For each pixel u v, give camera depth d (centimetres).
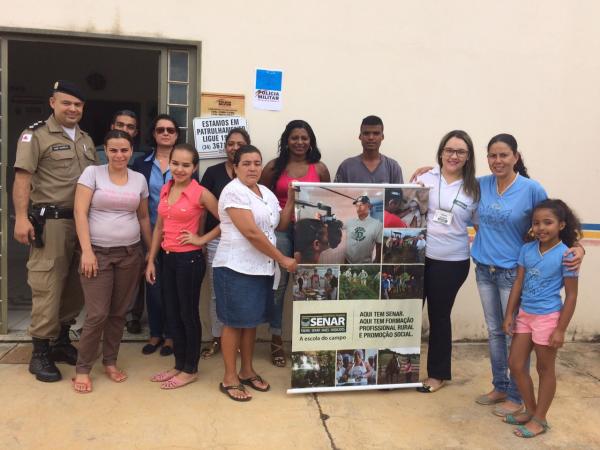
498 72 429
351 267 329
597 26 434
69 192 334
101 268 319
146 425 285
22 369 349
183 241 318
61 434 273
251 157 302
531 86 433
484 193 321
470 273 442
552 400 308
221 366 371
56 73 679
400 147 423
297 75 405
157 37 387
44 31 376
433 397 336
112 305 334
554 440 288
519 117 435
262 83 402
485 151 433
